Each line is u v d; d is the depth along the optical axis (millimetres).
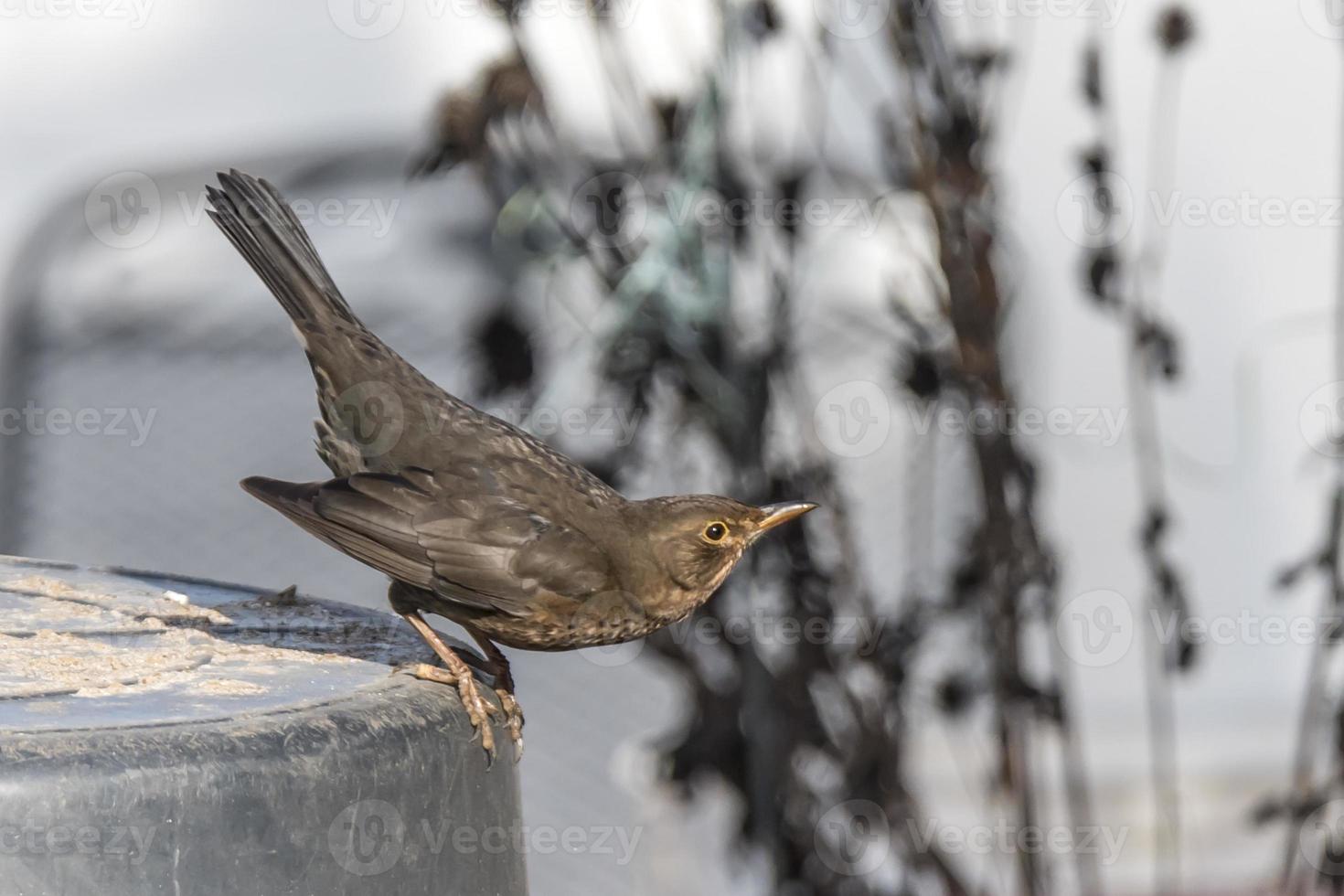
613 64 11828
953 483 12102
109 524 13453
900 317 9867
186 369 13664
